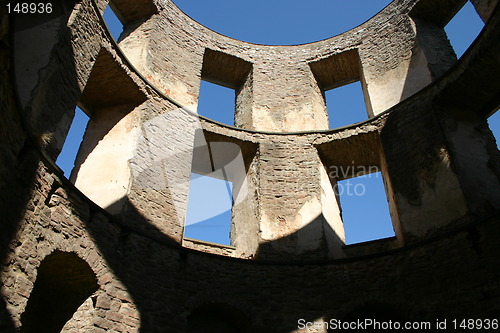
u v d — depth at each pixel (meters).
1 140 6.50
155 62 13.67
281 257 11.16
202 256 10.23
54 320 8.16
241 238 12.26
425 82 13.19
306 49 16.44
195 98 14.01
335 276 10.27
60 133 8.70
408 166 11.59
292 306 9.87
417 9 14.88
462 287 8.85
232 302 9.76
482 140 11.54
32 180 7.33
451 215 10.18
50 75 8.50
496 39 10.52
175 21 15.21
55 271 8.16
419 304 9.20
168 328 8.84
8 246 6.60
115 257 8.80
